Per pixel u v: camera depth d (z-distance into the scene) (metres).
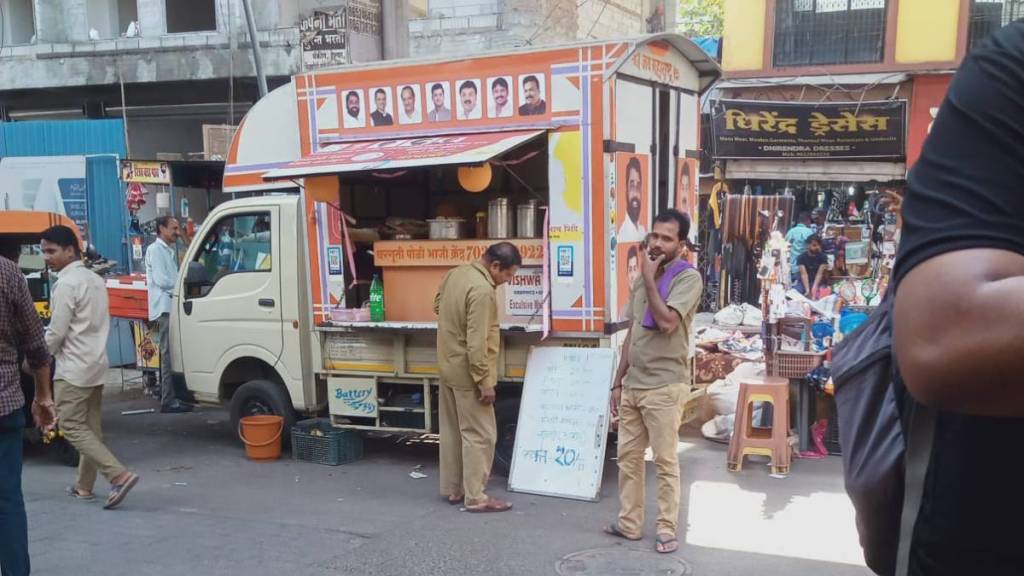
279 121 7.11
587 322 5.89
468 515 5.57
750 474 6.18
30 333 4.46
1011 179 0.93
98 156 13.10
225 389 7.62
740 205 13.31
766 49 13.44
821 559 4.66
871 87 12.95
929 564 1.10
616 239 5.86
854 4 12.99
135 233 11.98
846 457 1.26
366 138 6.64
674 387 4.83
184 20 14.59
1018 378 0.85
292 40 13.77
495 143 5.78
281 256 6.98
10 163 13.40
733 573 4.50
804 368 6.45
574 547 4.94
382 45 9.38
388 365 6.70
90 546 5.09
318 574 4.61
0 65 15.20
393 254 6.58
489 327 5.48
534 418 6.03
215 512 5.74
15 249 8.05
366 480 6.47
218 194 12.41
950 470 1.05
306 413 7.30
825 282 11.93
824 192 13.36
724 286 13.52
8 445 4.06
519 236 6.27
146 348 9.57
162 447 7.63
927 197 0.98
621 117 5.89
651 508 5.59
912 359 0.92
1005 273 0.88
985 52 1.01
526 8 12.30
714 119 13.21
